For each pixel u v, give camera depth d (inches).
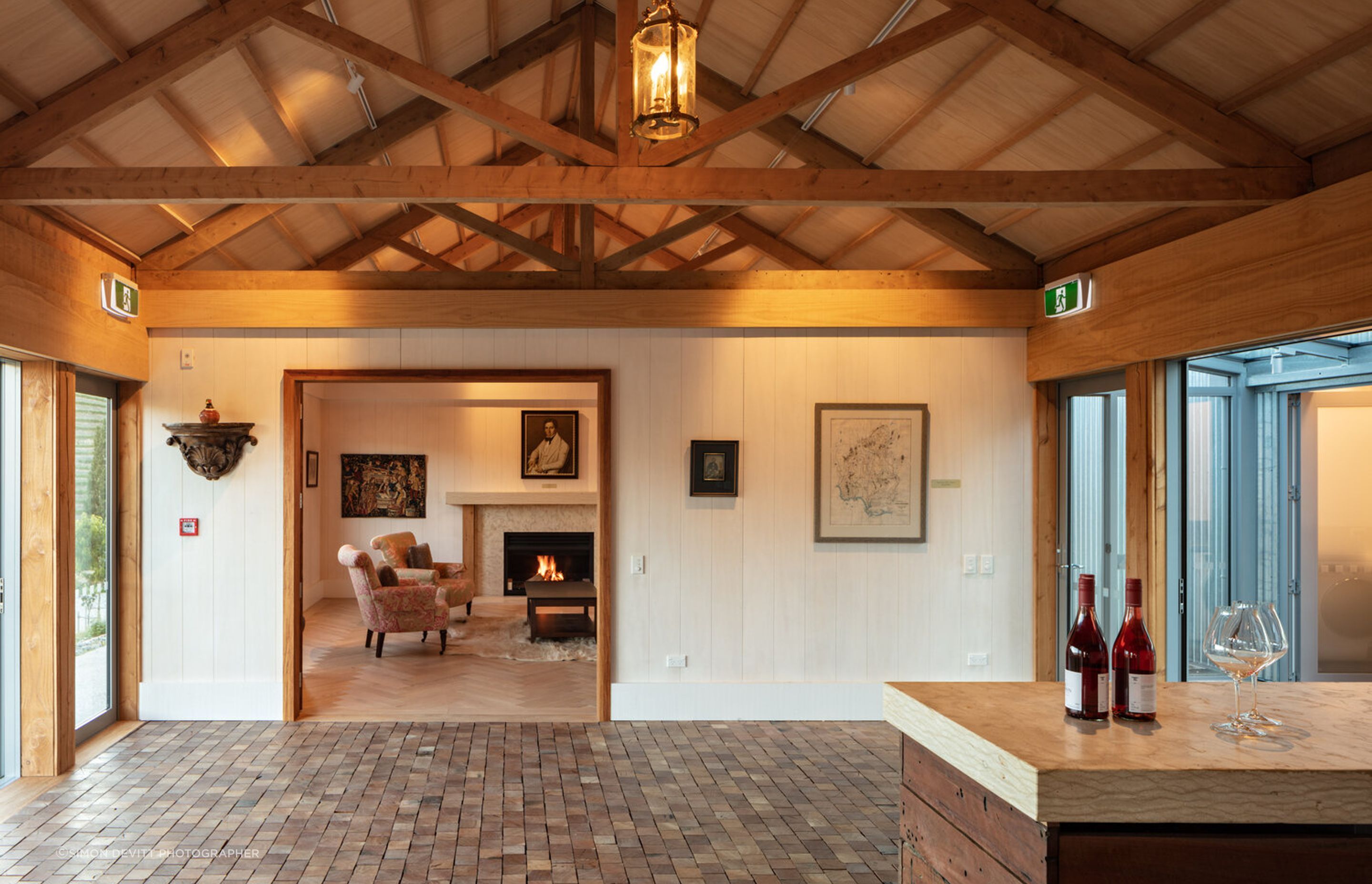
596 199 167.6
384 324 236.5
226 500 235.3
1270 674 241.3
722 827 162.7
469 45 223.0
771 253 287.1
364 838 156.6
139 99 162.1
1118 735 77.4
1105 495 225.1
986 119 197.8
